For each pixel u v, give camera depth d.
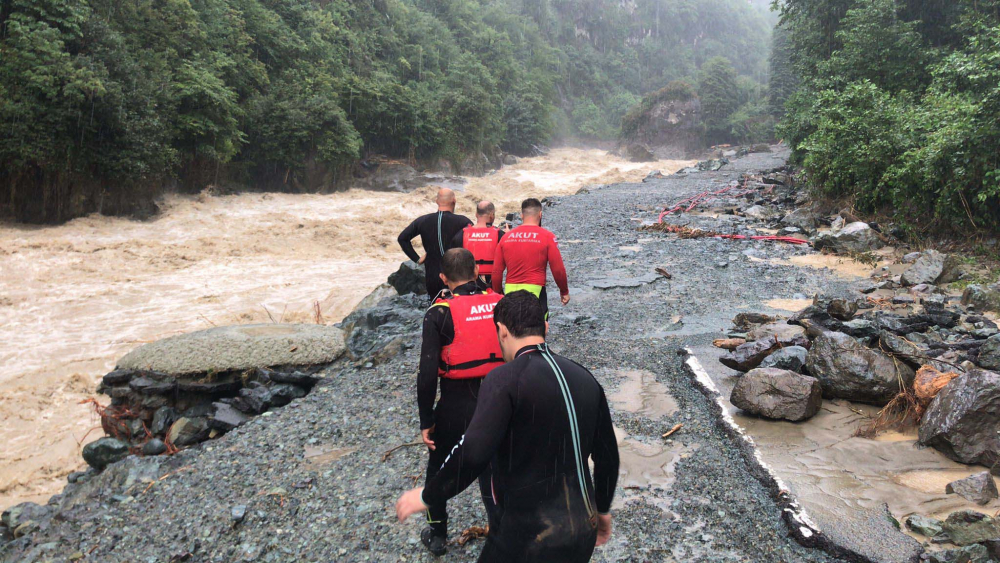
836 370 4.90
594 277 10.52
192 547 3.62
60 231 21.19
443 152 45.38
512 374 2.11
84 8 24.27
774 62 82.56
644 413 5.05
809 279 9.76
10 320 13.52
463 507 3.80
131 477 4.68
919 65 16.77
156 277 17.17
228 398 6.56
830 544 3.15
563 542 2.06
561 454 2.10
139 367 6.94
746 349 5.63
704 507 3.63
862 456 4.07
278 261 19.56
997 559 2.97
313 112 34.34
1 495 7.51
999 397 3.88
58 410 9.76
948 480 3.74
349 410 5.55
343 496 4.08
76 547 3.81
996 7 15.56
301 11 42.56
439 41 60.34
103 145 23.28
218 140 29.27
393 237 23.30
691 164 64.38
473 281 3.31
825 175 15.40
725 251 12.44
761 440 4.36
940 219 11.51
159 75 27.31
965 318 6.87
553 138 81.31
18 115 21.31
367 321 8.52
